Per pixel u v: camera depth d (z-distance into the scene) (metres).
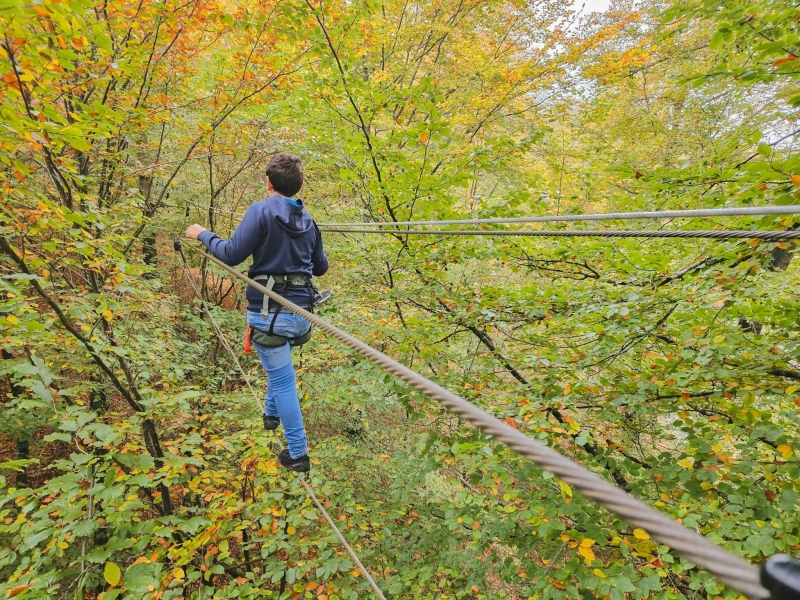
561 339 4.53
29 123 2.15
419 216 4.62
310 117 5.87
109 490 2.38
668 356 3.67
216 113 5.88
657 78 7.95
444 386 4.23
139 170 5.41
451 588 4.50
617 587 2.71
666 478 3.14
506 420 3.37
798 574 0.41
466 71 8.88
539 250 4.44
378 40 6.12
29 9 2.05
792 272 4.55
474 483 3.64
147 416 3.36
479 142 9.82
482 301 4.33
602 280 4.21
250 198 9.14
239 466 5.42
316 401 6.17
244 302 9.55
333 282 7.62
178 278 9.19
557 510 3.31
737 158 3.86
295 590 3.94
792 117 4.23
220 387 7.45
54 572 2.24
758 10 2.73
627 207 4.13
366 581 4.20
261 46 5.29
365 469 6.38
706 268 3.42
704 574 2.64
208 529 3.43
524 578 3.74
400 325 5.13
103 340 4.11
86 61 3.57
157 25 4.45
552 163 6.93
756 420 3.00
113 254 3.15
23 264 2.94
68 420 2.46
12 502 4.18
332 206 7.82
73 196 4.25
